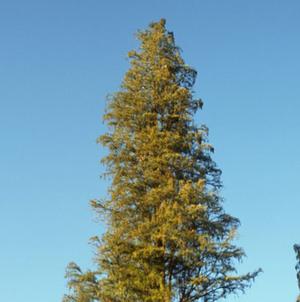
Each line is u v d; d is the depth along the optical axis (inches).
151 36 1475.1
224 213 1309.1
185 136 1375.5
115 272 1259.2
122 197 1316.4
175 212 1259.2
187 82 1462.8
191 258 1261.1
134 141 1371.8
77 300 1249.4
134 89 1425.9
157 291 1237.7
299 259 1444.4
